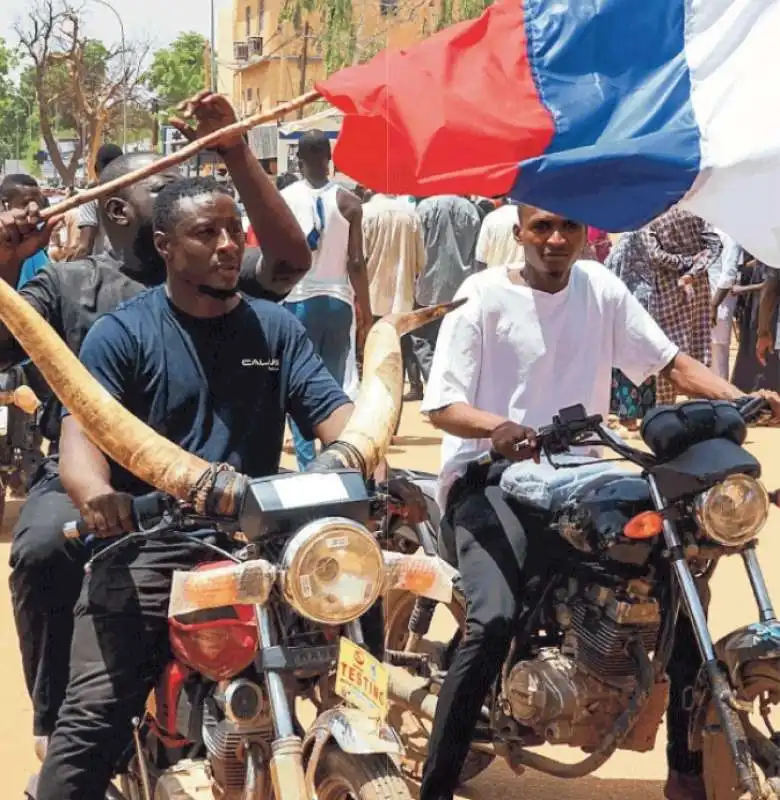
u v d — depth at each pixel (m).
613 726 3.74
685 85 4.11
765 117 4.05
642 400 9.52
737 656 3.51
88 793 3.14
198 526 3.27
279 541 2.87
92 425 2.92
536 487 3.84
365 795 2.69
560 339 4.04
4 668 5.70
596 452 4.15
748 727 3.58
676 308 9.53
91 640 3.21
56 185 33.31
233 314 3.40
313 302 8.45
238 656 2.98
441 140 4.04
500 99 4.09
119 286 4.08
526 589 3.89
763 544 7.27
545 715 3.80
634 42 4.16
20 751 4.85
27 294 4.03
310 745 2.85
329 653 2.87
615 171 3.99
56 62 31.00
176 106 4.10
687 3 4.15
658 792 4.47
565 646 3.86
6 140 54.66
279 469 3.59
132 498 2.98
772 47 4.12
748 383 11.26
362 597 2.75
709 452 3.53
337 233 8.45
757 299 11.02
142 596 3.19
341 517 2.84
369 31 17.97
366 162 4.36
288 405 3.47
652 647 3.81
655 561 3.71
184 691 3.21
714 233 9.52
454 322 3.98
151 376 3.33
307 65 27.62
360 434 3.13
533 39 4.13
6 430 7.96
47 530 3.77
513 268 4.09
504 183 3.99
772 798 3.39
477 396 4.06
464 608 4.12
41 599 3.81
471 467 4.03
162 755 3.43
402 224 10.92
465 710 3.79
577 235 3.97
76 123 31.27
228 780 3.08
